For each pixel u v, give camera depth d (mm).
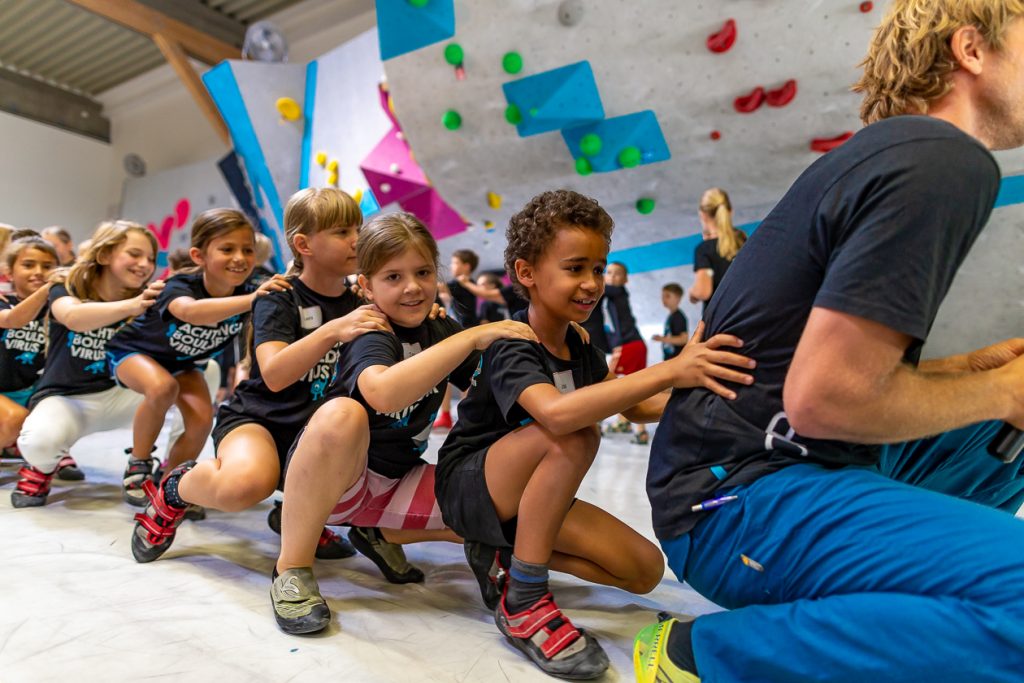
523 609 994
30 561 1339
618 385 887
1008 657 615
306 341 1214
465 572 1403
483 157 3633
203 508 1741
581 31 3014
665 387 874
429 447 2967
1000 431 993
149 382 1801
